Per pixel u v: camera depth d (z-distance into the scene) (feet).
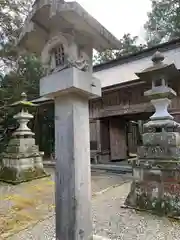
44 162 30.91
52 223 9.17
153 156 10.79
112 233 8.21
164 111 11.00
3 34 27.48
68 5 4.40
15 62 31.40
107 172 22.67
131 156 34.81
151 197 10.57
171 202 9.86
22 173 18.13
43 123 40.34
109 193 14.30
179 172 9.78
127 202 11.41
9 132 33.99
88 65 5.78
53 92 5.54
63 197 5.55
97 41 5.82
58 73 5.45
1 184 17.19
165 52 28.02
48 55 5.83
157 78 10.96
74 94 5.56
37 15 5.14
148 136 11.12
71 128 5.47
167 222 9.20
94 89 5.87
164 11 51.29
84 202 5.62
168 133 10.49
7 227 8.78
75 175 5.36
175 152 10.16
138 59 31.55
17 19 27.17
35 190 15.16
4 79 32.53
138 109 24.09
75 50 5.39
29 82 35.91
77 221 5.32
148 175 10.85
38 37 5.87
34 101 34.45
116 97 26.50
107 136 29.37
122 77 27.02
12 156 18.45
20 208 11.27
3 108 29.50
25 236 7.90
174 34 48.44
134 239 7.68
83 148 5.72
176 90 21.04
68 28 5.29
